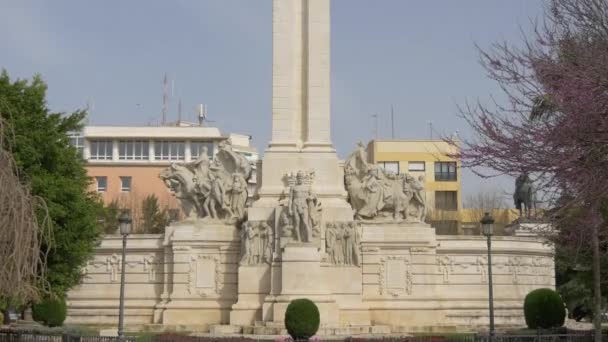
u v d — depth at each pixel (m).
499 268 49.88
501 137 18.78
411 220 47.19
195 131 107.25
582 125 17.80
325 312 41.69
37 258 21.05
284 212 43.09
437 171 101.00
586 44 19.03
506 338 31.09
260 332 40.41
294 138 46.75
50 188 36.88
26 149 36.72
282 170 46.00
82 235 39.50
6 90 37.53
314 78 47.03
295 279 41.91
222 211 46.59
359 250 44.53
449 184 100.62
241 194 46.75
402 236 46.56
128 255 48.03
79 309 48.16
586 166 18.09
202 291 45.47
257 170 47.47
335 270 43.88
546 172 18.45
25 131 37.22
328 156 46.19
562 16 19.78
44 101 38.56
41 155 37.72
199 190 46.69
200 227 46.06
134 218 94.19
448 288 49.12
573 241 28.48
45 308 42.09
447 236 49.59
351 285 43.88
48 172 38.38
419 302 46.09
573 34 19.56
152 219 87.81
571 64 18.64
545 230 42.06
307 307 37.00
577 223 23.22
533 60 19.14
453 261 49.47
